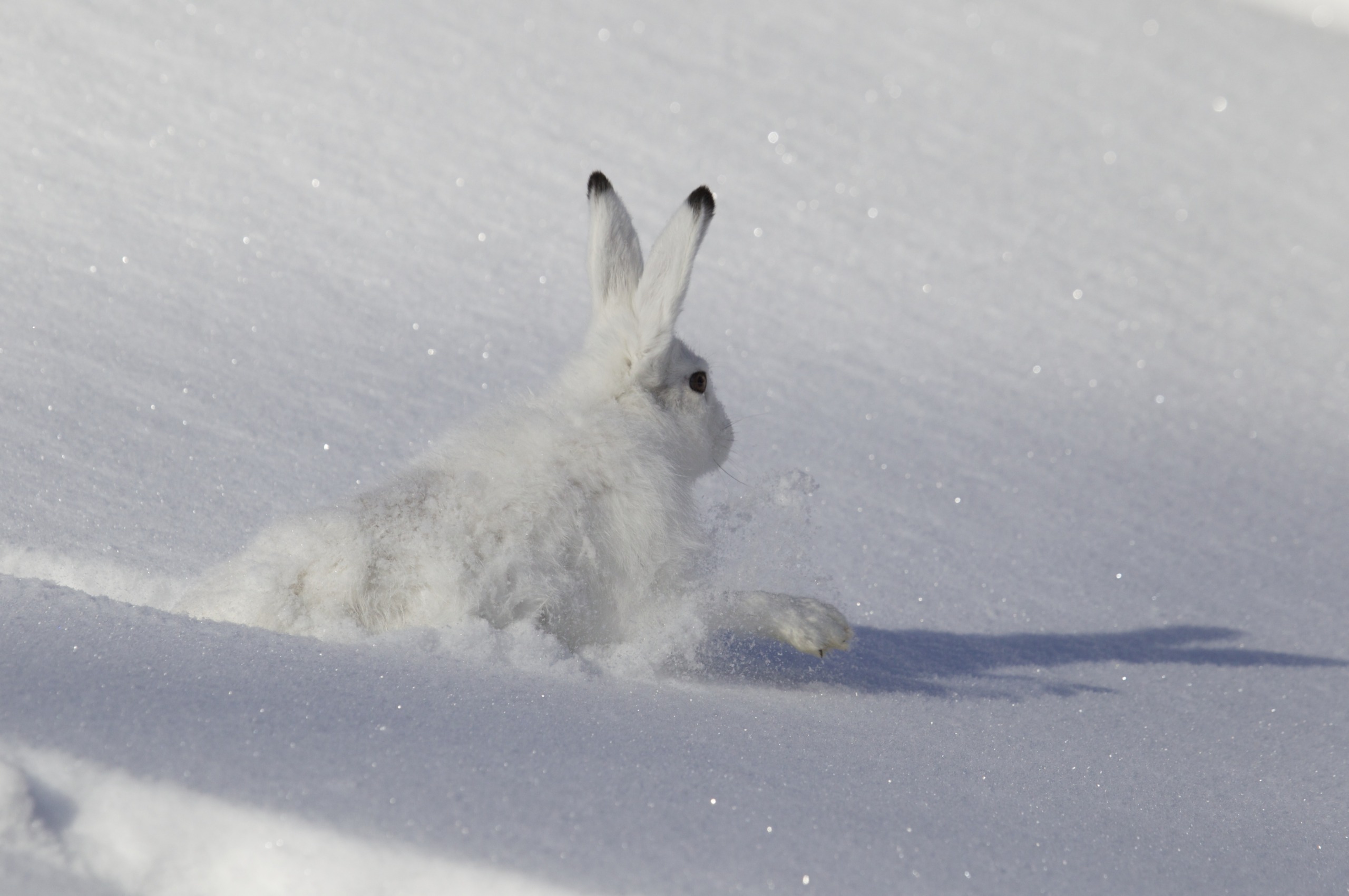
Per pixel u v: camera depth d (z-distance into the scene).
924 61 26.19
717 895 4.74
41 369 11.36
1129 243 21.53
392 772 5.18
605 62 22.53
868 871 5.11
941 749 7.16
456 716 5.95
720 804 5.45
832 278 18.27
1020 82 26.42
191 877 4.75
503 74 21.17
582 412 8.42
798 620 8.23
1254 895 5.75
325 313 14.24
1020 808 6.33
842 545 11.68
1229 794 7.41
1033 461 14.52
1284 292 21.14
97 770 4.82
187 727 5.26
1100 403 16.61
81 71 17.44
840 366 15.98
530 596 7.51
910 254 19.42
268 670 6.12
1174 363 18.20
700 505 9.29
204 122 17.41
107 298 13.14
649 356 8.70
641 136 20.64
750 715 7.13
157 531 9.01
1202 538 13.36
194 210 15.55
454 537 7.47
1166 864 5.93
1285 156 26.33
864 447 13.95
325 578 7.30
